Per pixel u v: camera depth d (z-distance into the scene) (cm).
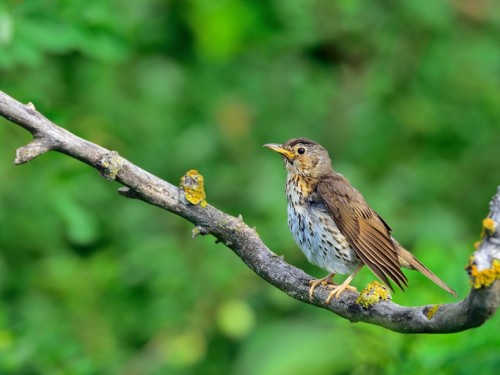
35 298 1330
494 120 1527
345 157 1477
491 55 1529
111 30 1121
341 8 1430
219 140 1465
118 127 1441
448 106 1530
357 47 1530
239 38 1446
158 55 1524
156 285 1320
